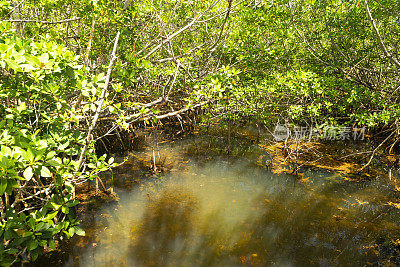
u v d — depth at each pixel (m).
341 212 4.66
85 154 2.81
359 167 6.50
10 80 2.36
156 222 4.36
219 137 8.79
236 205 4.89
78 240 3.85
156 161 6.77
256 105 6.74
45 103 2.64
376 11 6.02
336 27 6.99
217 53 6.09
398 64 5.12
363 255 3.61
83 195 5.04
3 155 1.60
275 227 4.26
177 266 3.43
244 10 5.38
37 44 2.31
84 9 3.74
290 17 6.34
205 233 4.11
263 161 6.90
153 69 4.72
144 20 4.72
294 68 7.42
